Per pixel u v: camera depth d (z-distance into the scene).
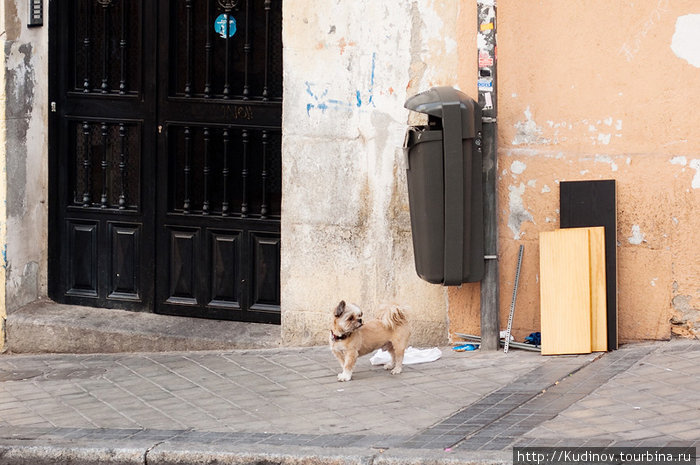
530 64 9.53
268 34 10.73
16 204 11.36
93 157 11.53
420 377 9.08
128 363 10.23
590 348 9.34
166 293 11.38
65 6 11.39
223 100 10.94
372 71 9.95
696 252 9.27
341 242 10.20
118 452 7.77
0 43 11.02
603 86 9.36
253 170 10.98
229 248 11.12
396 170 9.96
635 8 9.21
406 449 7.36
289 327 10.46
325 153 10.18
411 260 10.00
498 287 9.69
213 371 9.73
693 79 9.13
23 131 11.38
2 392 9.47
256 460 7.50
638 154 9.34
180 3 11.03
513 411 7.97
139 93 11.23
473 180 9.37
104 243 11.55
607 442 7.12
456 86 9.75
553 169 9.56
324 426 8.02
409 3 9.79
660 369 8.70
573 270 9.37
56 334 11.16
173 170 11.23
